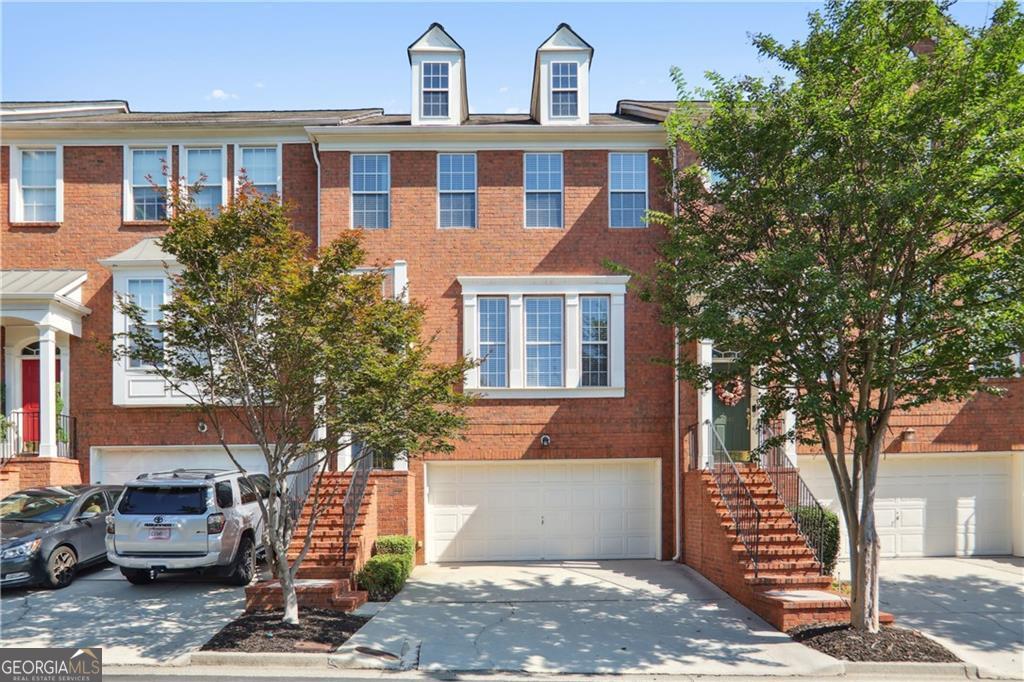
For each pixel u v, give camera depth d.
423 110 17.94
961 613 12.61
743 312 11.34
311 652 10.09
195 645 10.58
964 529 17.08
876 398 15.80
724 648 10.71
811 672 9.84
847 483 11.42
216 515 12.98
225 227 10.62
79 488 14.98
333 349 10.38
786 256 10.09
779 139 10.95
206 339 10.82
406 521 15.74
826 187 10.71
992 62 10.20
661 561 16.88
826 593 12.16
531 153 17.88
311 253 17.92
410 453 11.73
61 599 12.78
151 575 13.88
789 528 13.77
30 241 18.03
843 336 10.80
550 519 17.39
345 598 12.09
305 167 18.19
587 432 17.23
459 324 17.42
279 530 11.48
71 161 18.20
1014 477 17.08
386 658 10.16
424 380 11.30
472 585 14.39
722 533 13.93
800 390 11.60
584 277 17.44
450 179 17.83
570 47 18.06
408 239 17.55
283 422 11.05
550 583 14.55
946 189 10.01
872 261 10.86
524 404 17.27
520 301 17.44
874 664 9.95
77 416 17.70
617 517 17.47
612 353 17.34
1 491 15.99
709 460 16.11
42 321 16.72
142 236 18.09
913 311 10.66
